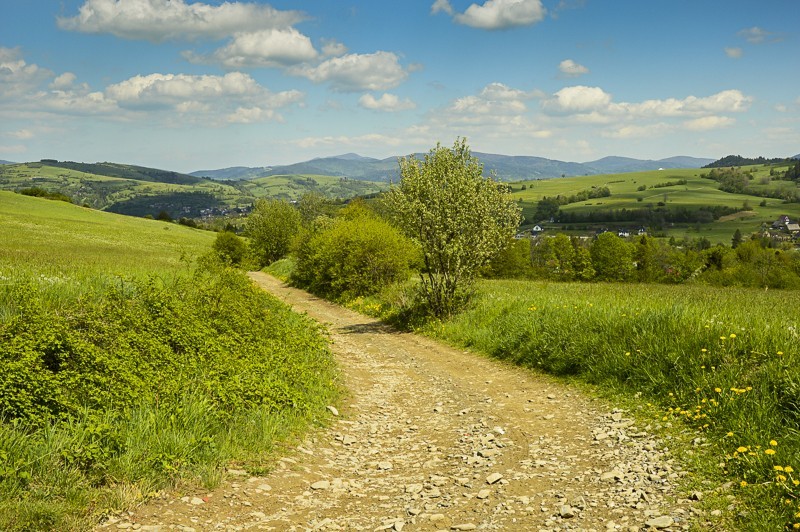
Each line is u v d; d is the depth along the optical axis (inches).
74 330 354.6
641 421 316.2
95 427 233.3
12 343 289.6
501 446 303.6
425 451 306.0
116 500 200.4
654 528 188.5
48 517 179.8
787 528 177.5
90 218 3801.7
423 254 815.7
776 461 217.9
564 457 276.7
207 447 252.4
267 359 415.5
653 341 399.5
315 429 330.6
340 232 1381.6
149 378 308.0
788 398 274.7
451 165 815.7
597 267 3206.2
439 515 213.2
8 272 565.0
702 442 264.5
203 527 194.5
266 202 3029.0
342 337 771.4
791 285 2465.6
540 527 198.8
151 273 667.4
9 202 3656.5
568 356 455.2
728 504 199.5
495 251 802.2
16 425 232.2
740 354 343.6
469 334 647.8
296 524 205.2
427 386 470.6
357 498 236.2
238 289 696.4
